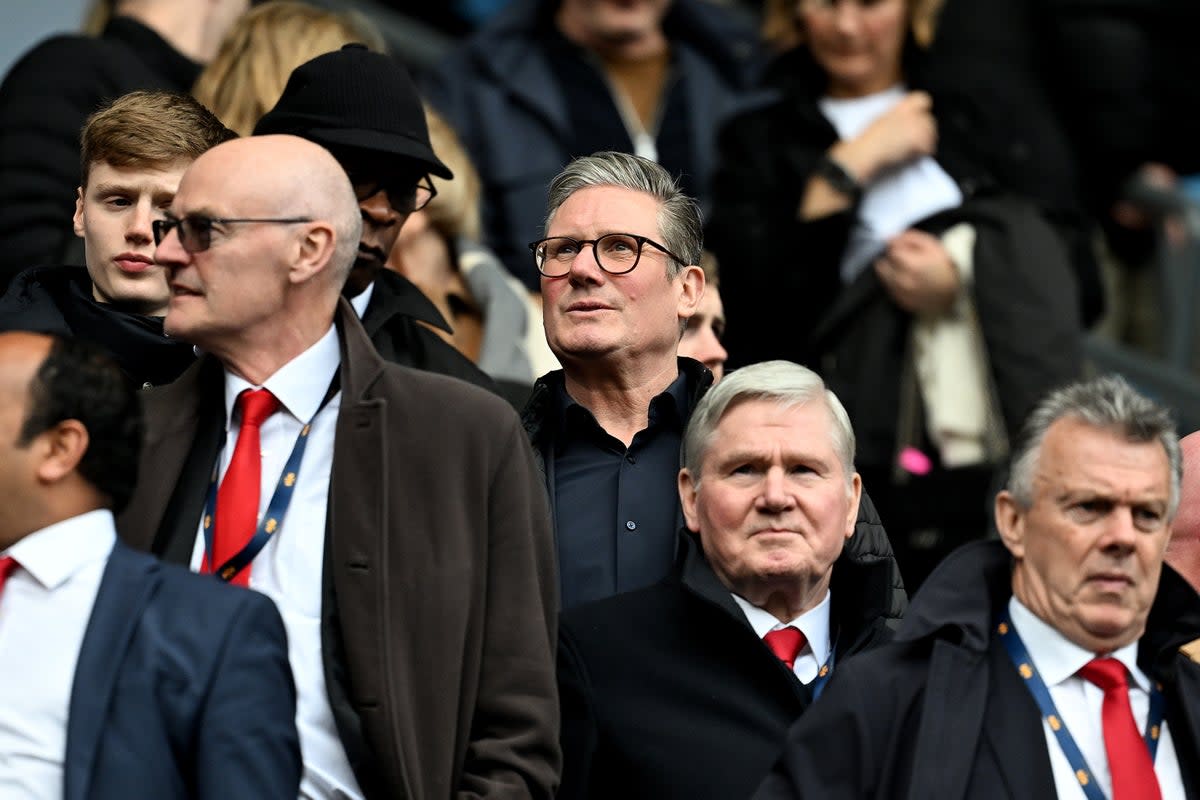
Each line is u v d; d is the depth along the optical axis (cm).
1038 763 1648
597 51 2917
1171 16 3391
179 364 1894
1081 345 2666
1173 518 1722
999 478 2350
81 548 1564
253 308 1689
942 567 1725
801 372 1877
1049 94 3297
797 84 2697
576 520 1948
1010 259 2550
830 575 1888
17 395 1565
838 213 2598
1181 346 3384
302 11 2281
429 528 1697
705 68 2956
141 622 1549
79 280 1941
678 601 1847
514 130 2853
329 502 1673
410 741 1644
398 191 1972
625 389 1991
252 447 1695
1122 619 1681
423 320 2027
